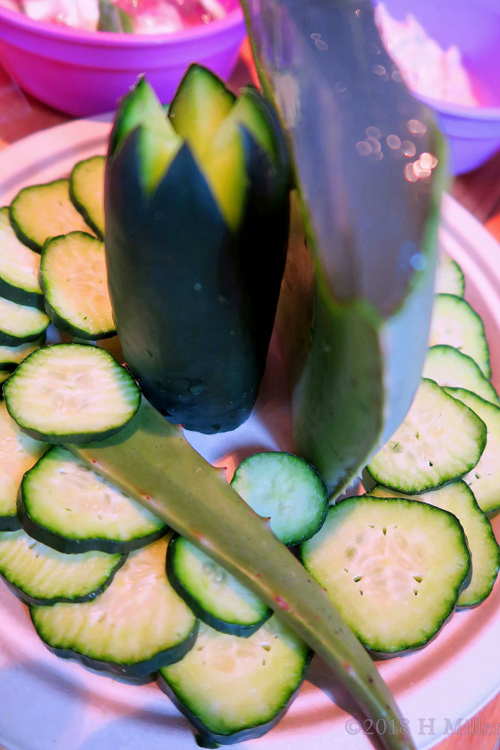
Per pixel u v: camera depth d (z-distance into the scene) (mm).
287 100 225
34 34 341
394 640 253
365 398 217
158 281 230
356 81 218
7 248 311
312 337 247
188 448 265
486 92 396
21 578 252
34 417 259
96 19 382
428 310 202
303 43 225
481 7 385
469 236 348
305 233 227
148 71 358
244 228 229
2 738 237
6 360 296
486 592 268
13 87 412
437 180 200
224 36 357
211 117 239
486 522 280
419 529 271
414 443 288
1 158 346
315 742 243
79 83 368
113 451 260
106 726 241
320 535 271
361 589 263
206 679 245
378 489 286
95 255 307
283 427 304
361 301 197
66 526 253
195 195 214
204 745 241
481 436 290
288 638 254
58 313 289
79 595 249
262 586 242
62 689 246
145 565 261
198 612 248
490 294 341
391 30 393
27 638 253
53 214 322
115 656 242
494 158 404
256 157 223
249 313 250
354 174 204
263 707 241
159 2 394
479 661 257
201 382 266
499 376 324
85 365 274
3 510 260
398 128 209
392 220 199
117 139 220
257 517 254
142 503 254
